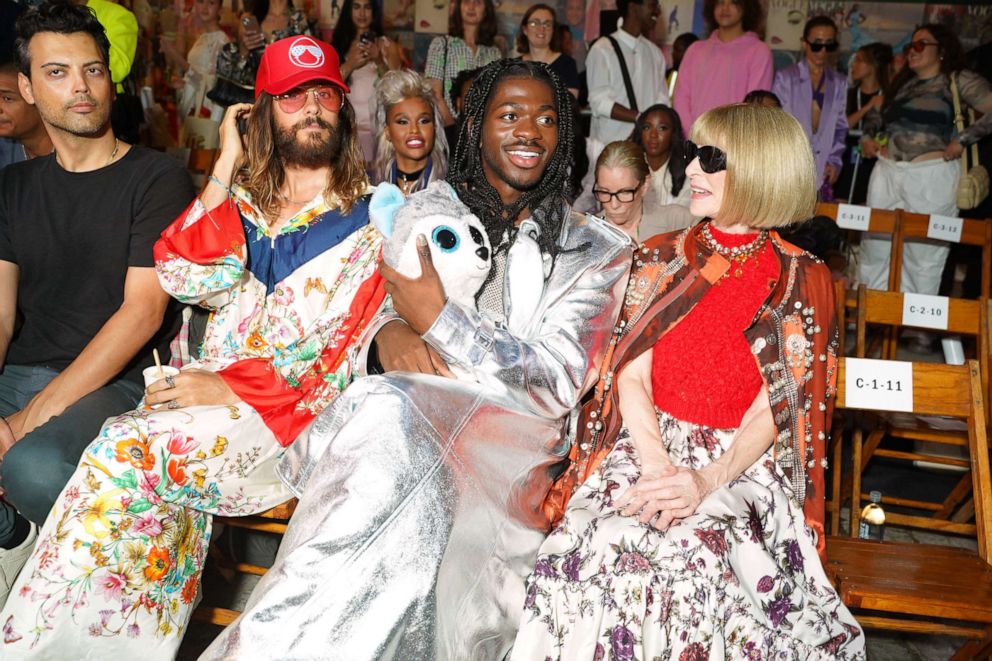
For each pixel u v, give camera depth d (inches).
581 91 260.8
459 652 81.2
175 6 275.0
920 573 98.0
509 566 85.0
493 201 91.1
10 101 117.0
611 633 81.1
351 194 101.6
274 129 100.5
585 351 87.6
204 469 90.8
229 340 100.0
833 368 96.8
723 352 93.9
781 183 90.5
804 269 95.8
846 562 100.3
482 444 82.0
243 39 235.0
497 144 88.5
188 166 183.0
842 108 265.0
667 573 81.4
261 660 73.4
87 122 102.5
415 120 151.9
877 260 238.5
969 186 238.1
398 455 77.4
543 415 85.2
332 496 77.1
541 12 256.7
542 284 89.0
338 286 98.3
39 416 99.5
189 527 92.4
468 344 81.7
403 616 76.2
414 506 77.3
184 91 277.4
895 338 181.9
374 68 221.6
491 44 266.4
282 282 99.3
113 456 86.0
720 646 81.5
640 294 97.2
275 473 95.4
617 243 91.7
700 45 250.4
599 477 93.7
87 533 83.9
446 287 83.7
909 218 182.1
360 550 75.7
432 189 88.7
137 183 105.3
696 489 86.5
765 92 209.2
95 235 105.7
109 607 84.4
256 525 101.8
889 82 273.6
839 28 305.6
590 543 84.7
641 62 240.1
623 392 95.2
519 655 84.4
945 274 258.8
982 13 299.1
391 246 84.1
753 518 87.7
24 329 109.9
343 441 78.5
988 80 239.5
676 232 99.5
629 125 237.1
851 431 177.9
